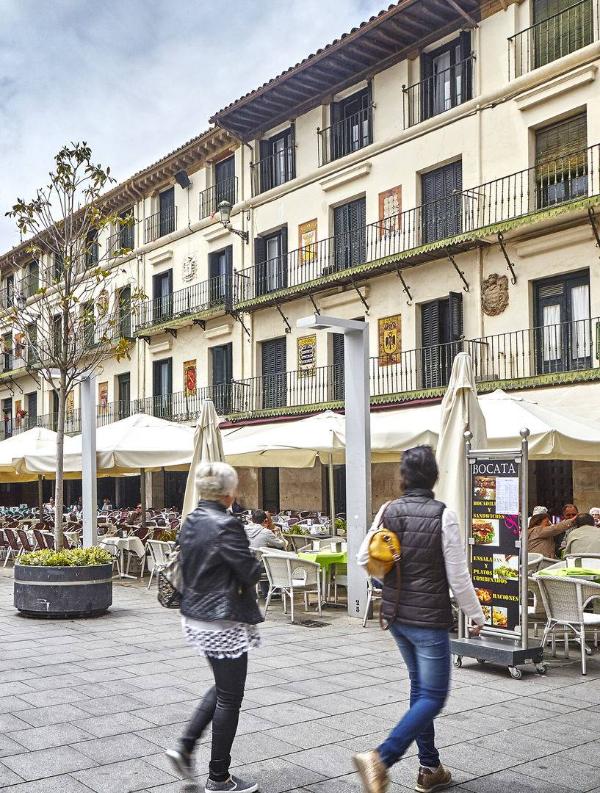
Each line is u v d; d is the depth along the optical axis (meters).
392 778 4.75
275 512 25.81
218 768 4.36
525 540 7.55
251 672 7.47
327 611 11.33
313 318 10.62
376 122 23.34
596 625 7.96
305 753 5.14
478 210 20.33
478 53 20.62
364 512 10.80
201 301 29.55
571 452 10.16
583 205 17.33
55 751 5.15
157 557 13.54
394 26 21.53
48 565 10.59
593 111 18.12
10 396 43.59
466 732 5.64
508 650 7.38
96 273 14.49
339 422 12.81
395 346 22.44
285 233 26.41
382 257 21.83
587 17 18.50
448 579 4.35
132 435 15.01
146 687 6.83
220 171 29.45
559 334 18.83
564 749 5.28
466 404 8.48
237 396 27.55
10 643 8.88
